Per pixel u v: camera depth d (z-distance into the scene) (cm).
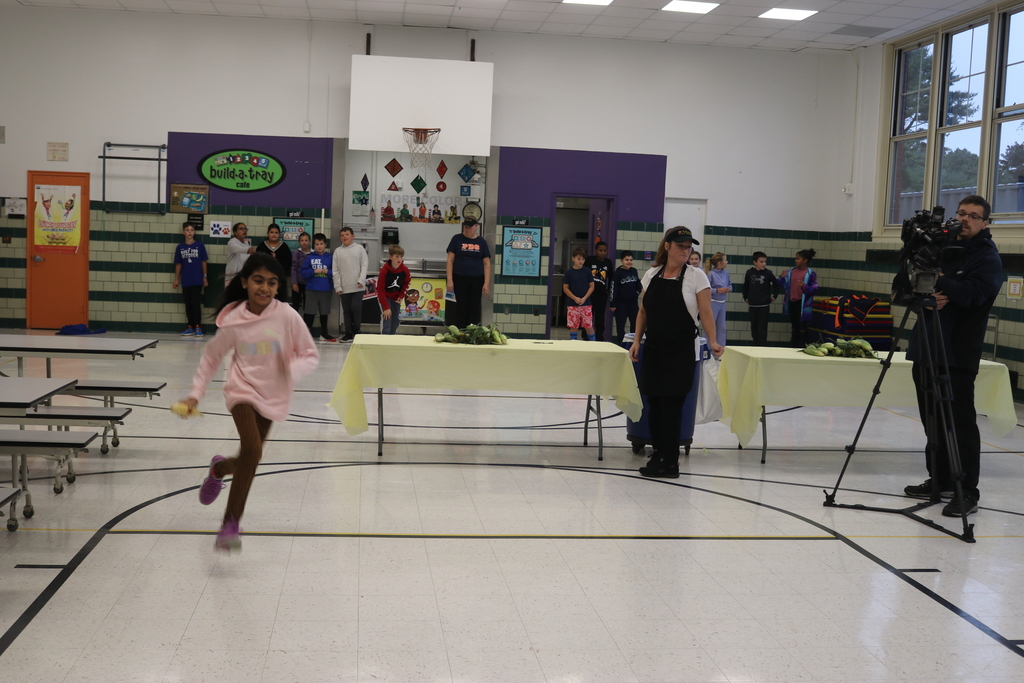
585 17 1238
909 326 1225
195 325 1280
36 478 502
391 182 1330
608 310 1402
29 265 1277
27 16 1241
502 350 587
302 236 1277
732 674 296
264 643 302
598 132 1360
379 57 1258
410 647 304
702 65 1374
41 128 1259
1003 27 1070
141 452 573
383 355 582
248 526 429
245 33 1280
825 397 610
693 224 1404
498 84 1333
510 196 1350
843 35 1275
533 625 328
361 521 445
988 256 497
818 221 1423
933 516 496
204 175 1289
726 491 536
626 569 392
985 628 342
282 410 379
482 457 602
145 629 310
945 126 1180
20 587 343
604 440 679
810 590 376
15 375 848
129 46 1262
